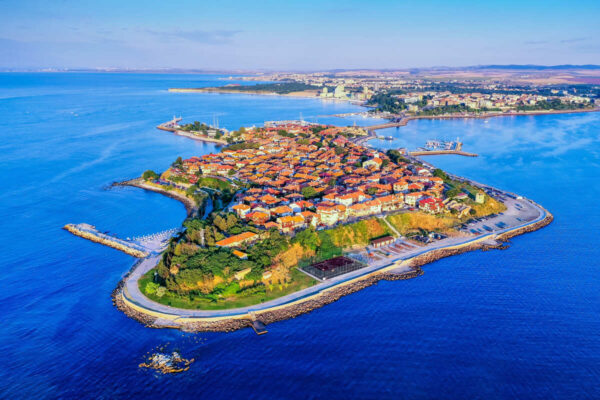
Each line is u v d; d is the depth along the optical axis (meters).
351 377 117.56
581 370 120.31
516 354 126.81
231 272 164.50
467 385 114.81
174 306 150.38
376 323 142.25
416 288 165.50
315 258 187.38
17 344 132.12
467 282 169.88
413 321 143.25
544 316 146.00
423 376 117.94
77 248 199.25
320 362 123.50
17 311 149.12
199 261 168.62
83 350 129.62
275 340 133.62
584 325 140.88
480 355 126.19
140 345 131.88
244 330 139.00
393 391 112.69
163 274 166.38
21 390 113.94
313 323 142.50
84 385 115.81
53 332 138.00
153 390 113.75
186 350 129.38
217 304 151.62
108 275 174.50
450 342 132.12
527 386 114.56
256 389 113.56
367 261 187.38
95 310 150.25
